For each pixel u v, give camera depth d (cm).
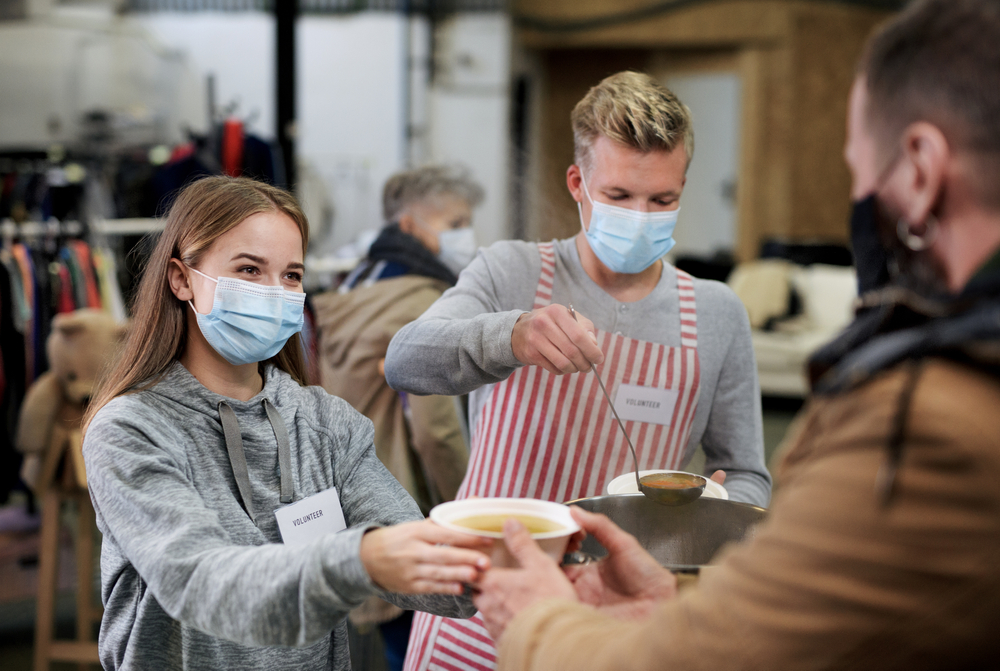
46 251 430
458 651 144
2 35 798
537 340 123
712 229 935
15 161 678
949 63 63
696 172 934
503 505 96
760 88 896
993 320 59
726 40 891
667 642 68
